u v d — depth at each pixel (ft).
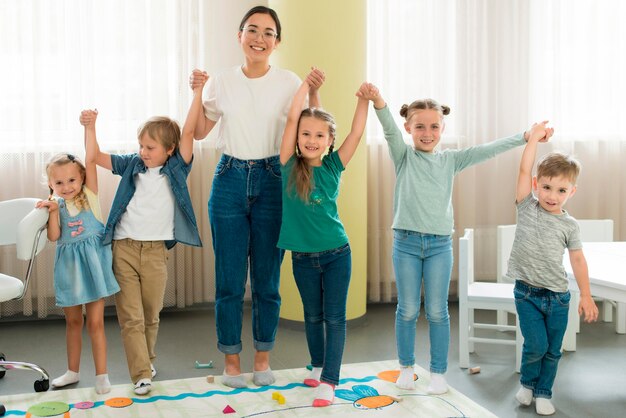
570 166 8.15
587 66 14.40
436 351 8.85
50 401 8.50
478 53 14.07
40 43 12.04
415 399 8.55
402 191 8.90
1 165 12.14
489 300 9.84
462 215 14.28
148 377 8.79
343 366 9.95
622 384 9.29
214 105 9.12
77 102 12.25
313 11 11.75
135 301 8.93
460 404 8.40
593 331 11.96
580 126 14.56
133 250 8.92
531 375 8.48
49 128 12.26
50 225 8.75
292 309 12.21
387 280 13.92
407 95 13.78
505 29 14.23
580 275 8.22
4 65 12.02
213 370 9.87
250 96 8.88
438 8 13.84
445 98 14.01
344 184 12.16
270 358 10.48
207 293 13.38
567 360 10.33
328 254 8.39
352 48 11.94
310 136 8.32
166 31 12.61
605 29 14.39
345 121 11.98
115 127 12.57
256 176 8.79
